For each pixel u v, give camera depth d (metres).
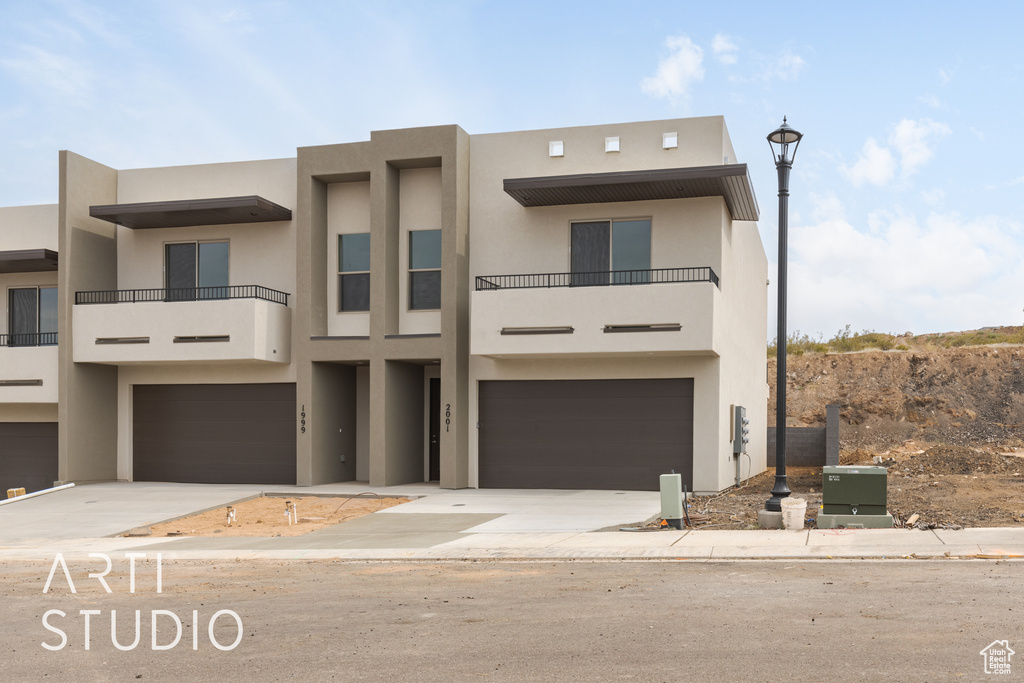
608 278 19.16
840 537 11.68
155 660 6.62
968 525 12.37
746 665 6.02
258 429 21.55
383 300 19.94
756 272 26.92
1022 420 37.59
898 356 42.38
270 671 6.22
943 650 6.28
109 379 22.36
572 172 19.59
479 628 7.33
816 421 40.66
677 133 19.02
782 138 13.37
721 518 14.14
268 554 12.24
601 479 19.14
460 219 19.67
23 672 6.39
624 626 7.26
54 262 22.16
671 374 18.80
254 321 20.03
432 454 22.08
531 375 19.59
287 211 21.17
